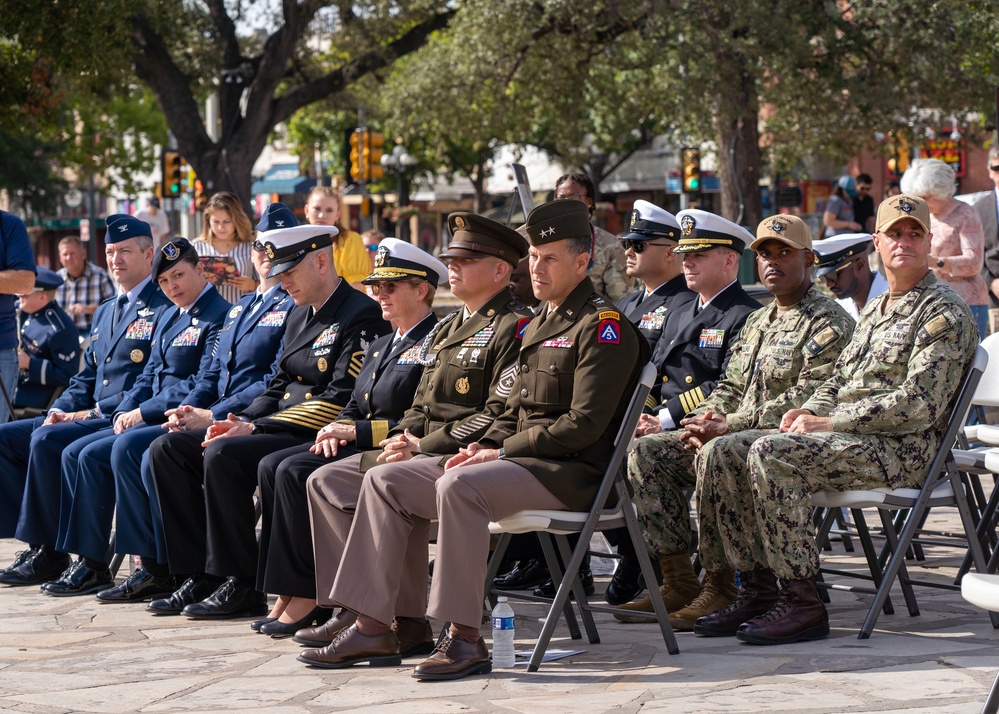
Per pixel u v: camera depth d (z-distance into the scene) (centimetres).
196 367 727
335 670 503
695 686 454
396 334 605
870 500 515
